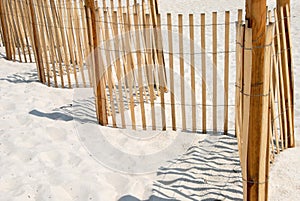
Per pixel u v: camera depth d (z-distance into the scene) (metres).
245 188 2.74
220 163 3.72
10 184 3.48
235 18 10.08
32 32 5.97
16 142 4.23
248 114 2.51
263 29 2.31
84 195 3.28
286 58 3.57
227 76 4.07
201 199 3.19
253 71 2.40
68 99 5.57
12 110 5.18
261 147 2.54
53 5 5.62
